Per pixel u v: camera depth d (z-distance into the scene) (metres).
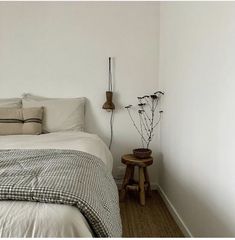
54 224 0.92
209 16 1.46
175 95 2.16
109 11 2.69
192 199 1.79
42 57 2.71
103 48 2.73
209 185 1.51
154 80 2.78
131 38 2.73
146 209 2.38
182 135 1.99
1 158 1.43
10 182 1.06
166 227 2.06
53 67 2.73
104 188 1.29
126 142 2.83
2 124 2.41
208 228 1.53
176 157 2.16
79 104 2.66
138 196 2.62
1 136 2.31
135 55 2.74
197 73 1.65
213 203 1.45
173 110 2.23
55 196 0.99
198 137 1.66
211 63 1.44
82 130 2.64
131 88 2.78
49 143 2.01
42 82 2.74
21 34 2.68
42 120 2.55
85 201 1.00
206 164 1.54
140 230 2.01
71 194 1.00
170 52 2.30
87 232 0.95
